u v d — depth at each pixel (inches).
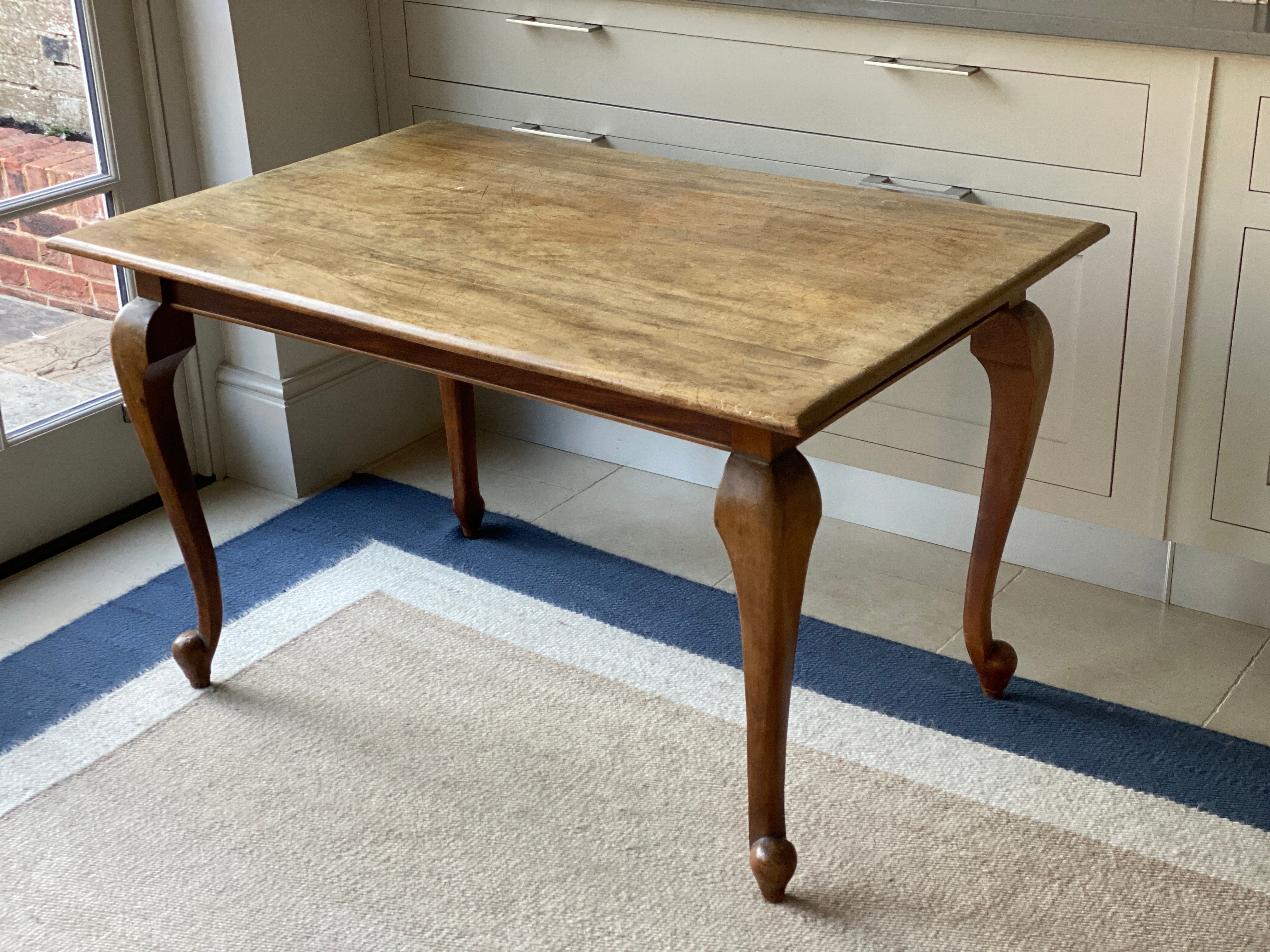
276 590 100.3
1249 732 83.7
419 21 109.6
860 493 107.8
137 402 79.0
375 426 120.9
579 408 64.1
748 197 79.9
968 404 94.2
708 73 97.2
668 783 79.7
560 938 68.7
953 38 86.2
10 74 95.2
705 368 57.9
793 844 75.0
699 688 88.5
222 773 81.3
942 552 104.8
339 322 70.6
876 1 87.0
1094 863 73.2
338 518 111.0
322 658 92.1
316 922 70.1
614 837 75.5
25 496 104.5
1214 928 68.6
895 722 85.3
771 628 62.6
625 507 112.2
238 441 116.3
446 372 67.6
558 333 61.5
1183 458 88.4
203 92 105.8
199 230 75.5
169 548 107.4
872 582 101.0
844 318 62.8
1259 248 80.7
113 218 83.6
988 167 88.6
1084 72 82.7
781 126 95.7
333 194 81.0
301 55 107.6
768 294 65.7
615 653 92.4
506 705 87.0
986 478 79.7
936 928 69.1
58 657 93.4
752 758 67.4
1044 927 69.0
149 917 70.7
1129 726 84.5
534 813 77.4
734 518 60.6
